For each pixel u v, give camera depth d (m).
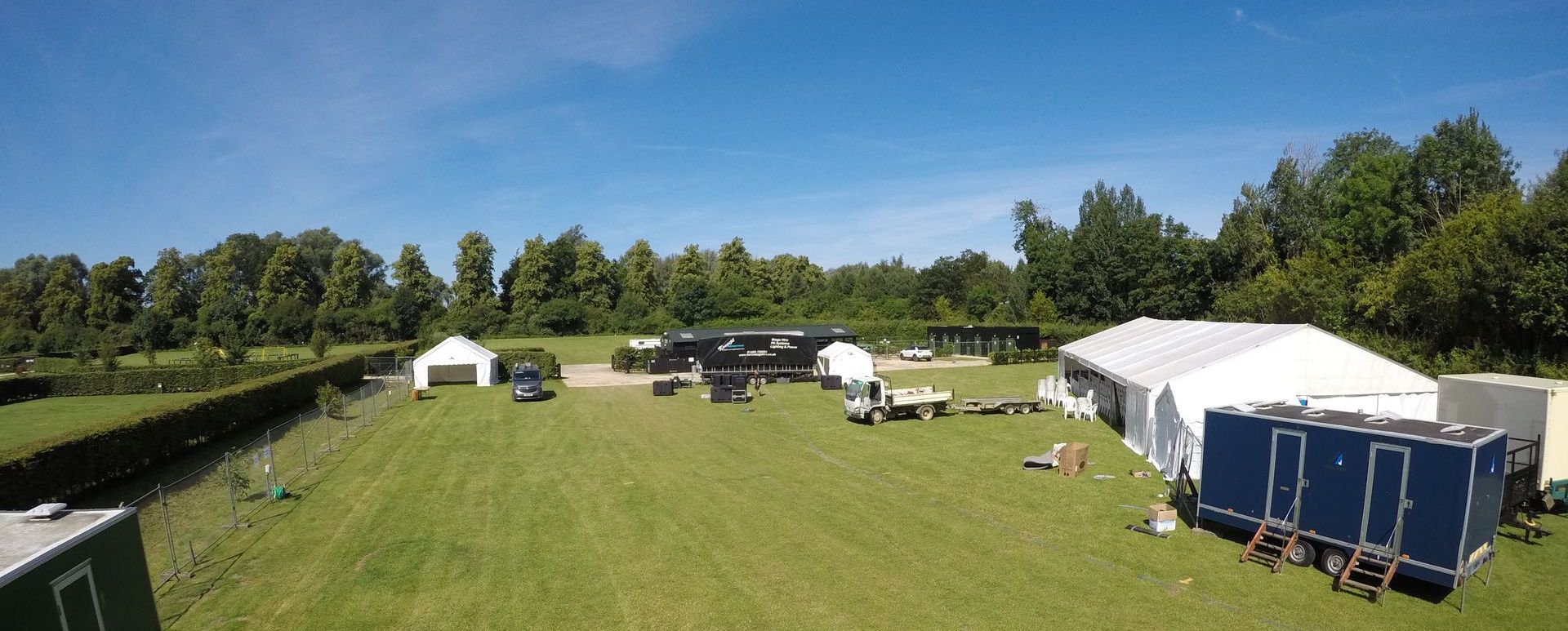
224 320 90.44
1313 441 13.47
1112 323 77.12
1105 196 86.25
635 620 11.87
